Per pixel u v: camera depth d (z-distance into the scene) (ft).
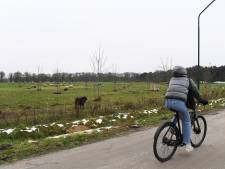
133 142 30.53
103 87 202.28
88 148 28.35
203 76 225.56
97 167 22.59
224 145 28.14
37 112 62.08
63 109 64.23
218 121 43.24
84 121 46.26
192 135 26.78
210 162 23.21
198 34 71.51
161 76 217.77
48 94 134.10
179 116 24.14
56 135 38.50
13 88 196.03
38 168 22.66
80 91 156.15
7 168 22.79
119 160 24.21
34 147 28.73
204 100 24.71
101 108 60.75
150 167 22.27
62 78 277.85
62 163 23.77
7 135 37.19
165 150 23.49
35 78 330.34
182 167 22.16
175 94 23.58
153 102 72.54
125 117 50.08
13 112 64.44
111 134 34.78
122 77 290.35
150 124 42.32
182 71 24.04
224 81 299.38
